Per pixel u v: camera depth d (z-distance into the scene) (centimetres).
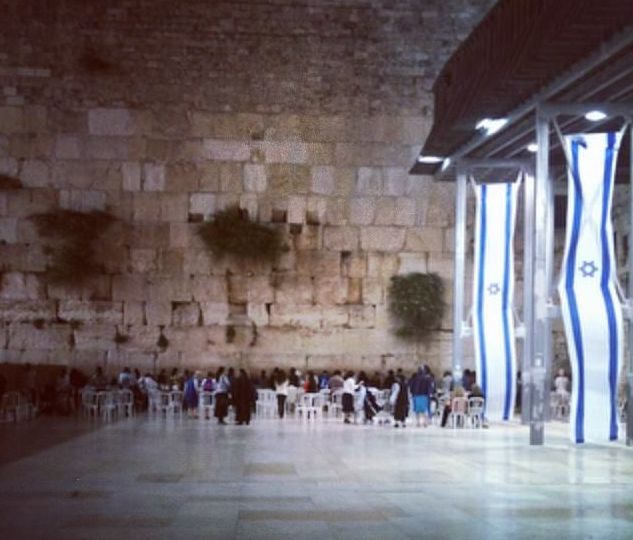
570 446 2298
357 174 3853
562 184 3388
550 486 1596
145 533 1142
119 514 1284
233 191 3834
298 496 1462
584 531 1168
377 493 1502
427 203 3853
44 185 3791
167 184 3822
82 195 3797
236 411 3041
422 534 1141
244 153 3841
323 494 1487
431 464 1911
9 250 3769
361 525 1203
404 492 1514
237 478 1678
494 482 1645
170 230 3816
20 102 3800
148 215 3812
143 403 3603
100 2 3834
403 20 3866
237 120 3844
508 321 2927
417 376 3038
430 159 3275
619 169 3055
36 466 1850
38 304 3766
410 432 2744
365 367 3809
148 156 3822
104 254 3797
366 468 1839
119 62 3828
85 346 3766
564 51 2086
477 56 2525
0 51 3803
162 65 3841
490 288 2942
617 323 2250
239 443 2347
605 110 2344
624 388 3150
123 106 3828
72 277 3750
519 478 1700
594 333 2252
